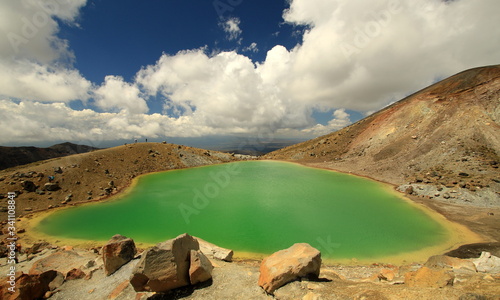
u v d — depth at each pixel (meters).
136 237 21.77
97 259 14.54
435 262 11.49
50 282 11.23
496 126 41.50
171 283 9.91
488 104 46.41
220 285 10.21
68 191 36.41
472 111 47.31
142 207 30.75
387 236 21.19
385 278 10.48
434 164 40.56
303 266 9.24
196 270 10.25
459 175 34.22
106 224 24.98
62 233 22.83
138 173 54.34
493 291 5.85
